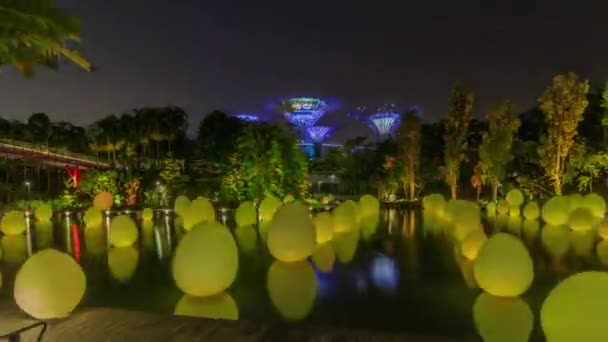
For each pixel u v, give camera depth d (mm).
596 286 4863
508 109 29203
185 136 59438
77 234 18750
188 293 7590
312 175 52750
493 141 28766
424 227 17828
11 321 5930
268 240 10617
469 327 6285
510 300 7430
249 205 19188
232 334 5242
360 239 14352
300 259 10500
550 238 14367
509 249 7621
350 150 47625
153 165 48250
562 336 4898
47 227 21984
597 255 11359
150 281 9125
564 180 26203
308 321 6574
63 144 58375
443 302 7363
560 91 25719
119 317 5891
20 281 6074
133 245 14414
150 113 53500
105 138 53281
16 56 8055
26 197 39219
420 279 8836
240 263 10406
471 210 14617
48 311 5945
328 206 29156
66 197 36562
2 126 55281
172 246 14102
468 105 31625
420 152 39469
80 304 7555
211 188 38375
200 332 5328
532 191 28828
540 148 26812
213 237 7645
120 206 33812
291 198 25250
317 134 72375
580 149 26203
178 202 24406
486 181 30250
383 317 6684
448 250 12297
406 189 37125
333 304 7309
